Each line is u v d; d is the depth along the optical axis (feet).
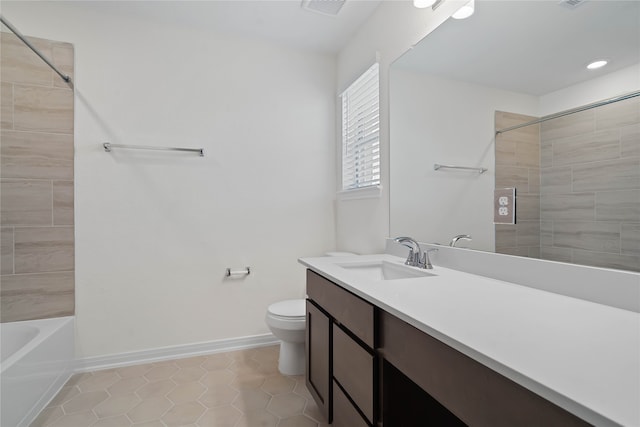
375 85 7.50
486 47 4.56
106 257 7.34
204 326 8.09
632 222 2.98
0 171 6.63
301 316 6.50
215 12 7.41
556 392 1.58
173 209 7.85
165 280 7.79
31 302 6.84
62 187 7.04
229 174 8.32
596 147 3.26
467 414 2.24
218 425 5.24
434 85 5.50
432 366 2.60
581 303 3.15
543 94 3.80
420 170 5.83
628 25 3.01
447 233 5.25
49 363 6.02
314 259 6.22
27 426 5.22
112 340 7.36
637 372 1.76
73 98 7.11
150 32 7.66
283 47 8.81
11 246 6.71
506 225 4.25
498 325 2.52
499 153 4.36
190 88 7.98
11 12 6.70
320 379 5.12
